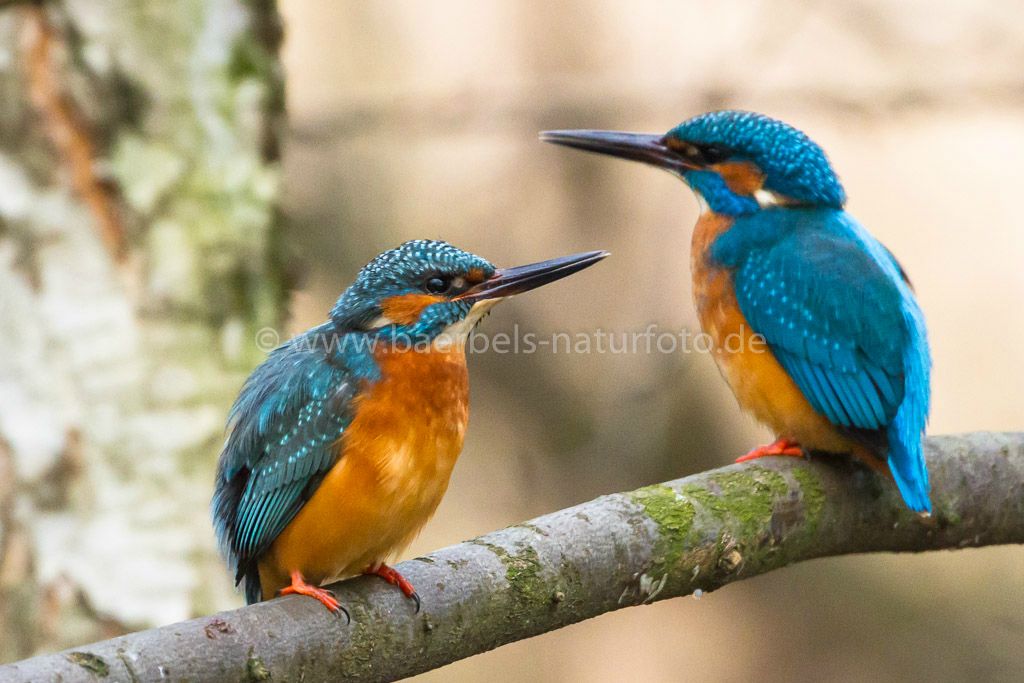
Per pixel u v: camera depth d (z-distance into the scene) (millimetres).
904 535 8383
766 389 9023
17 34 9812
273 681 5922
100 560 9602
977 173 17969
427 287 7621
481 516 15047
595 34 17062
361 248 15641
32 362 9680
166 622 9641
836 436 8617
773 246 9320
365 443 7078
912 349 8742
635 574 7039
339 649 6176
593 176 15852
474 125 14898
